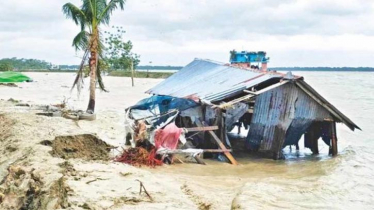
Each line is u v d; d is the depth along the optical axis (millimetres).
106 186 10641
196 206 10227
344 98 50719
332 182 13820
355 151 19734
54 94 49375
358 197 12188
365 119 31438
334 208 10906
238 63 28297
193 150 16359
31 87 61781
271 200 10891
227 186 13008
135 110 21922
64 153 14242
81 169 12008
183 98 18562
